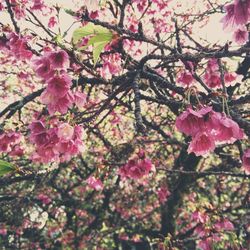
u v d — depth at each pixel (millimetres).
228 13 1734
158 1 6961
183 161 8344
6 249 11156
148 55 2854
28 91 9781
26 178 4840
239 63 6082
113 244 11172
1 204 6555
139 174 3959
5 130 3527
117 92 3135
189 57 2381
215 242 6062
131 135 9195
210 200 10930
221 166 7570
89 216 11844
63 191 11125
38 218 11617
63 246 10773
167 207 8820
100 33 1695
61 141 2465
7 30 3822
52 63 2260
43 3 4711
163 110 9070
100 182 4590
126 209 11211
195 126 1919
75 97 2406
